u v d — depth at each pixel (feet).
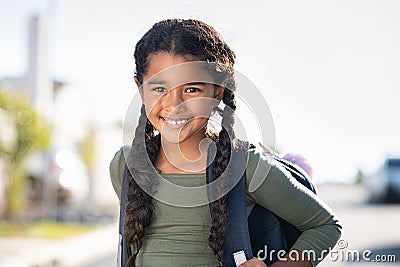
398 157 78.84
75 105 95.04
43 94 78.64
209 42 8.34
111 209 85.51
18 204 63.57
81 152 89.51
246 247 8.34
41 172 76.38
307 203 8.69
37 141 63.31
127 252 8.60
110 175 9.39
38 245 51.42
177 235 8.45
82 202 78.48
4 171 63.10
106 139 92.84
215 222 8.27
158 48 8.27
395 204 78.07
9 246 50.26
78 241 55.11
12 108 61.93
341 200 81.46
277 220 8.88
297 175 9.10
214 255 8.36
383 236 38.17
